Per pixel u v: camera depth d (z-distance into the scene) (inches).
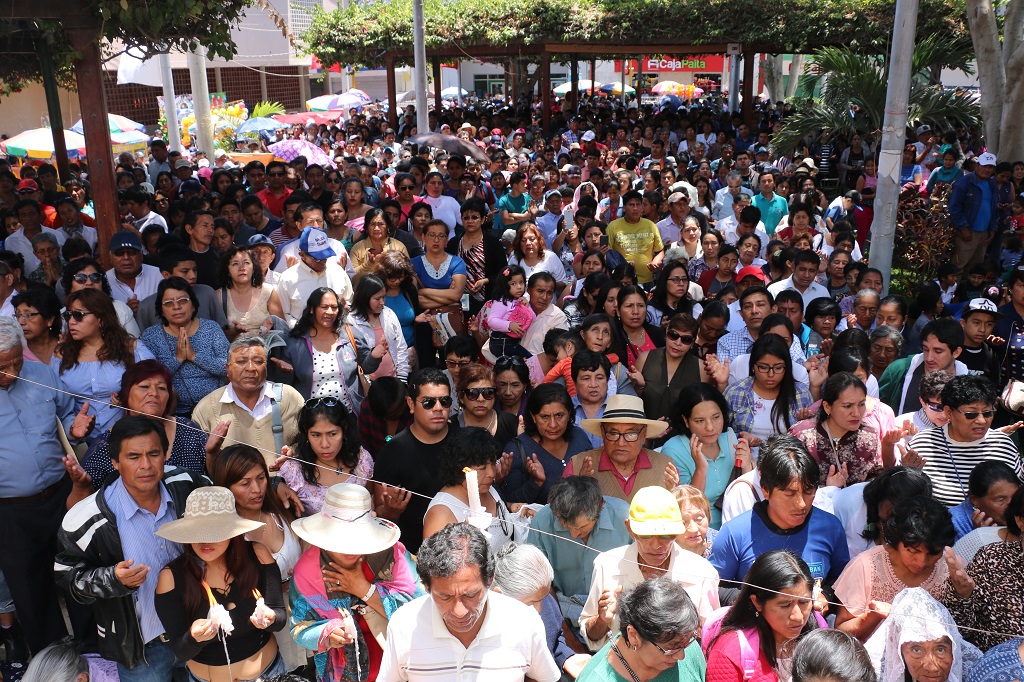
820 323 271.6
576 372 220.5
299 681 140.0
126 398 185.6
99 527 154.1
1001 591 148.6
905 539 143.3
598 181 544.4
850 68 665.6
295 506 177.8
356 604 153.2
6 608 183.6
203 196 402.6
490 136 864.9
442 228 319.0
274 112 1206.3
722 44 805.9
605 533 166.2
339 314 237.8
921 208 473.4
